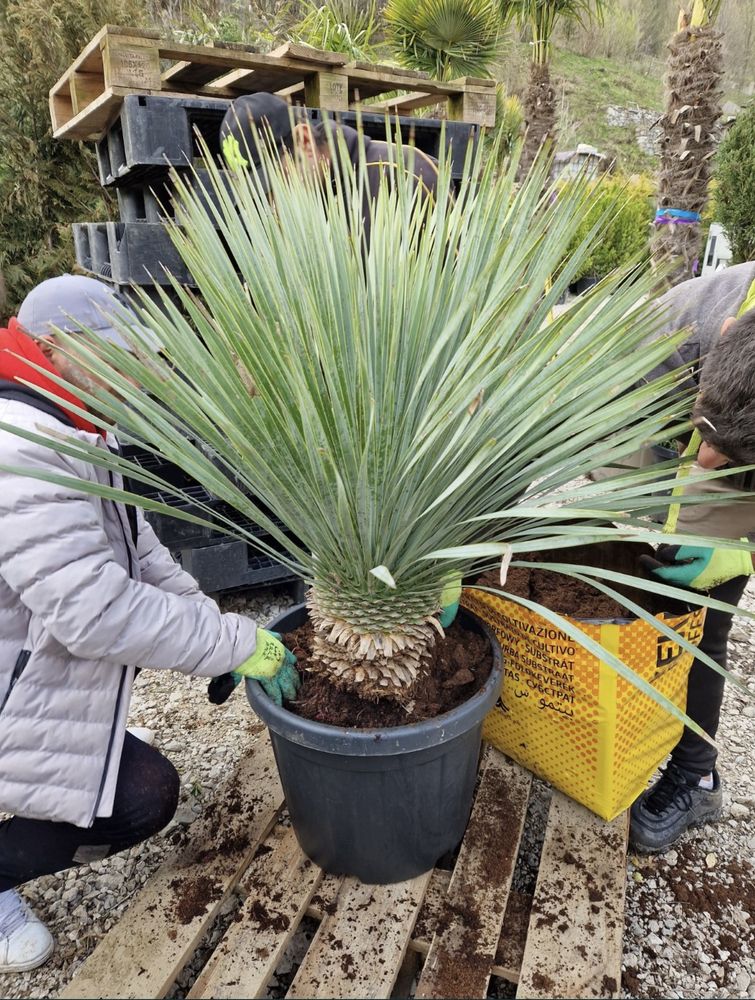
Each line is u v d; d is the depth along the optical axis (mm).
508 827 1533
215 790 1851
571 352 1090
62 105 3074
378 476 991
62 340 1075
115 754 1328
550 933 1318
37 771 1259
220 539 2438
